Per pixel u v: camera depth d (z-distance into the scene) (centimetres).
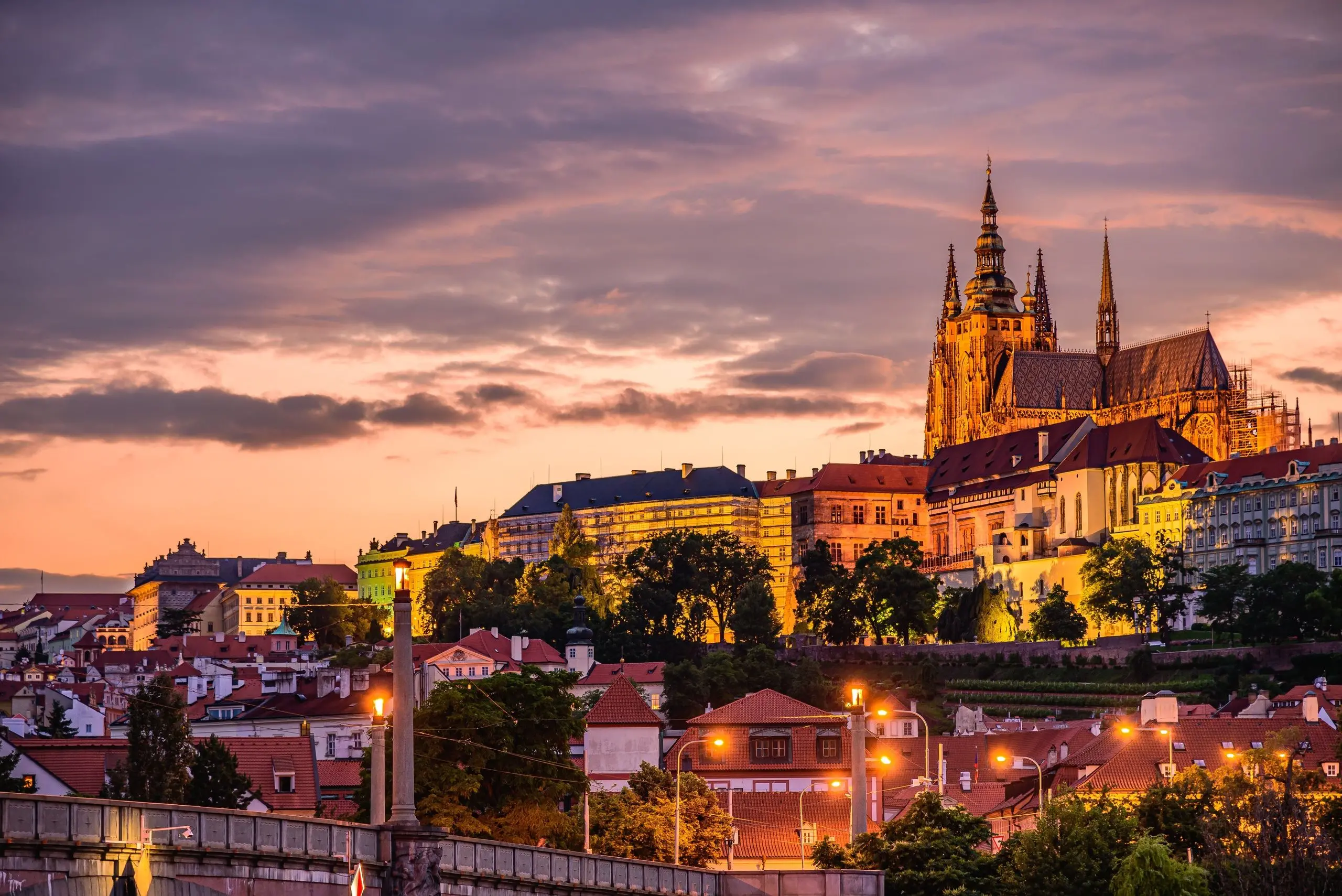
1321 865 17062
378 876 11225
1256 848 17238
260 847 10425
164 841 9819
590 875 13812
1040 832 16600
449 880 11988
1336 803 18900
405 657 11388
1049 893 16175
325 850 10856
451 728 19075
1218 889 16900
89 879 9319
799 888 15400
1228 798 18500
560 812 19800
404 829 11281
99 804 9456
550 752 19762
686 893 15050
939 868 16138
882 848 16300
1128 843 16688
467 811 18825
